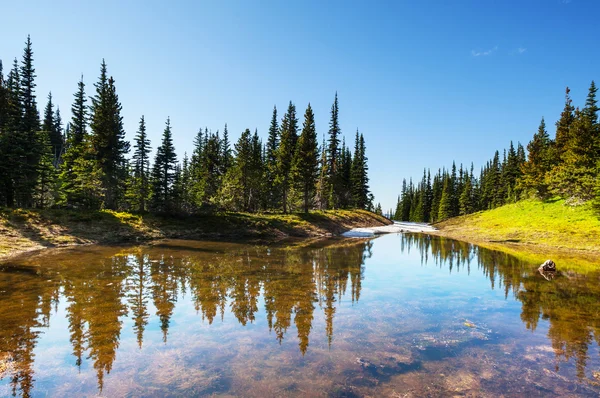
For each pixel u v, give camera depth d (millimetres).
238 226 36562
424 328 8578
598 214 32125
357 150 78438
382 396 5277
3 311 9062
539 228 35906
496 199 80500
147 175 38594
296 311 9758
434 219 100938
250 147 49844
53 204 37281
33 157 33188
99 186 36875
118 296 10758
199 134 62250
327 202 70500
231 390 5375
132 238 28547
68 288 11594
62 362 6266
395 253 24594
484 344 7551
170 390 5340
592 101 42406
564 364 6547
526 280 14883
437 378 5930
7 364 6152
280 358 6633
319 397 5203
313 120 49531
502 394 5406
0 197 30453
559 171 43438
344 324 8773
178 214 36000
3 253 18875
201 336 7703
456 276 15789
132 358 6504
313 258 20672
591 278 15281
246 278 14055
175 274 14516
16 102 35594
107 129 38812
